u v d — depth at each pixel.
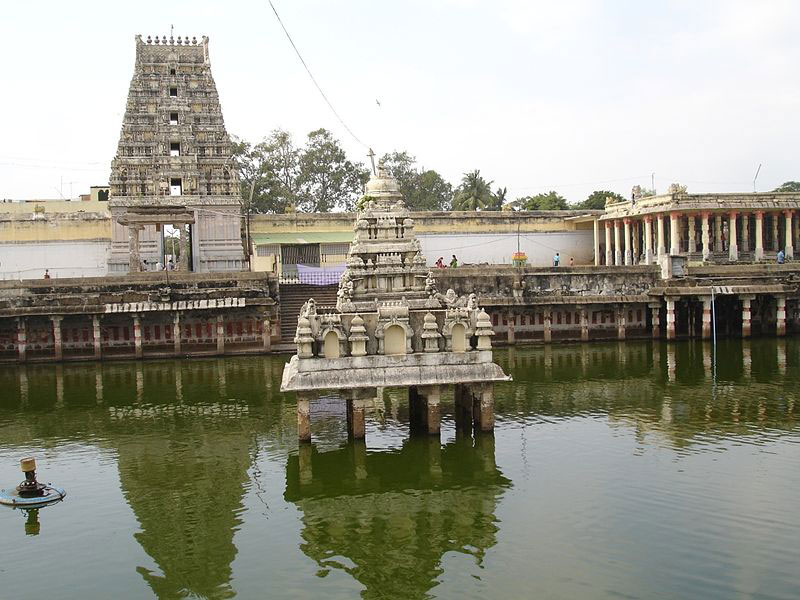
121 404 31.33
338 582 14.98
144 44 54.75
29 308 42.38
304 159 82.44
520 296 46.94
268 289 46.03
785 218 57.59
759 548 15.70
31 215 55.22
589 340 47.72
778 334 46.75
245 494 20.08
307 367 22.16
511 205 70.44
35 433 26.88
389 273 25.12
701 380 33.62
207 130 54.47
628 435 24.31
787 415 26.61
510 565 15.34
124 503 19.56
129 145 52.97
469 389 24.16
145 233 53.16
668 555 15.49
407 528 17.56
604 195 88.12
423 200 91.06
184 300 43.97
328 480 20.88
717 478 19.88
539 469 21.06
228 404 30.75
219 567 15.74
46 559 16.28
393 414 28.11
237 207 53.84
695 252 56.34
